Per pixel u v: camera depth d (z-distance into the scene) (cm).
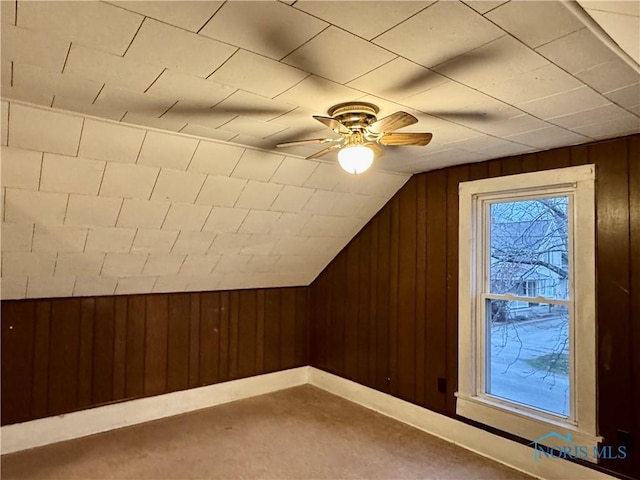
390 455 315
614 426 257
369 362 415
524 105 209
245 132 252
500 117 227
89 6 126
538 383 298
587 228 270
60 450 315
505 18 133
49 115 212
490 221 330
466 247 335
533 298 300
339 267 453
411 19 133
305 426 365
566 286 285
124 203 281
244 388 437
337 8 128
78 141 231
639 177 252
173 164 271
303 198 353
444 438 345
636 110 215
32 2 124
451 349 344
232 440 335
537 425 288
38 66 167
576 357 274
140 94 195
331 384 456
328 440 338
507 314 318
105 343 356
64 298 338
